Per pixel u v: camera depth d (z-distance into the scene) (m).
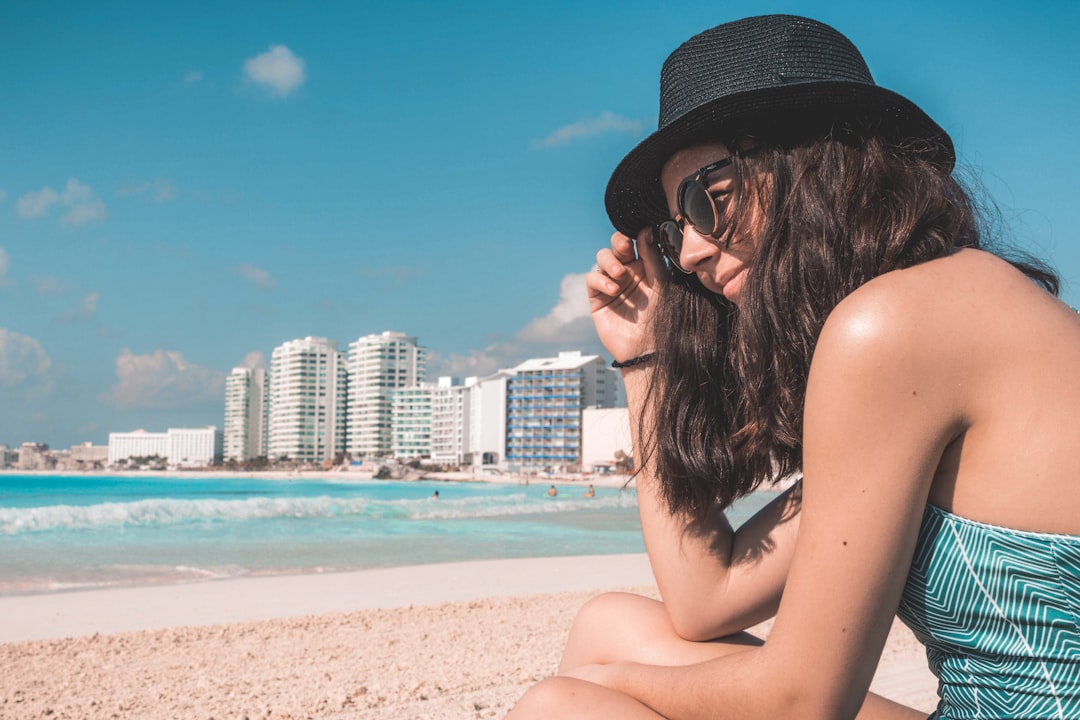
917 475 0.97
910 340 0.96
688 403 1.44
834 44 1.27
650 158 1.42
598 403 157.88
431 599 10.16
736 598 1.42
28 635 7.82
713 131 1.29
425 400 186.62
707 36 1.30
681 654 1.48
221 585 11.45
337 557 16.36
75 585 11.91
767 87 1.17
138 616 8.91
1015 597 0.97
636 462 1.56
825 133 1.18
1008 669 1.00
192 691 4.92
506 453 160.50
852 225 1.12
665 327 1.50
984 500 0.97
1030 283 1.03
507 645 6.25
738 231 1.27
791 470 1.33
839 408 0.98
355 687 4.60
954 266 1.03
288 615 8.95
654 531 1.48
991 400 0.96
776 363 1.17
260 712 4.09
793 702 1.03
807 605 1.01
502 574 12.77
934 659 1.13
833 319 1.02
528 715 1.26
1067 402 0.94
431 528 25.25
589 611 1.64
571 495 72.38
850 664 1.01
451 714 3.72
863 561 0.97
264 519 28.70
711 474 1.40
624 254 1.69
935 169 1.15
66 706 4.59
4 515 25.09
